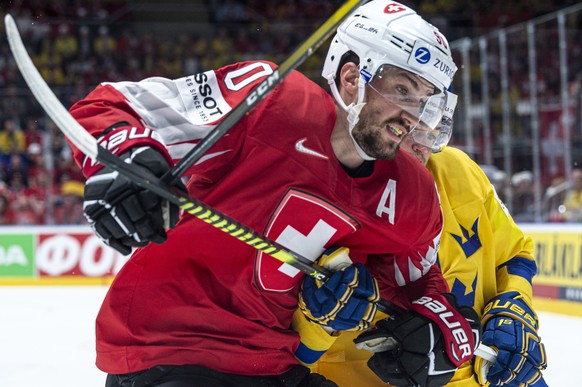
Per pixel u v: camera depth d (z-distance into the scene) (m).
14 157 12.81
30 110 13.04
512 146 11.52
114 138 2.68
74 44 17.48
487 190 4.08
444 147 4.05
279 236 3.14
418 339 3.30
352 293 3.18
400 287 3.54
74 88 13.51
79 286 12.58
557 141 11.08
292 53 2.49
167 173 2.58
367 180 3.22
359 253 3.42
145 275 3.20
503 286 4.04
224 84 3.19
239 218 3.12
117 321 3.21
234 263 3.17
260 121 3.06
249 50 18.11
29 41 17.34
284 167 3.07
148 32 18.64
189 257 3.19
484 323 3.83
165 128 3.02
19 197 12.79
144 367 3.20
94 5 19.73
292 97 3.13
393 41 3.04
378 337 3.36
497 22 18.86
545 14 18.98
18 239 12.69
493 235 4.04
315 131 3.10
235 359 3.25
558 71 11.20
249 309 3.23
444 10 19.44
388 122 3.05
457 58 12.04
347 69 3.12
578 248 9.02
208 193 3.12
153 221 2.56
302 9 20.89
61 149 13.02
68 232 12.73
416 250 3.41
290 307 3.33
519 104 11.48
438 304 3.40
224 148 3.04
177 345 3.19
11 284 12.66
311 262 3.10
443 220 3.78
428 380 3.33
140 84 3.08
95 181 2.57
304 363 3.50
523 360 3.68
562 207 10.88
